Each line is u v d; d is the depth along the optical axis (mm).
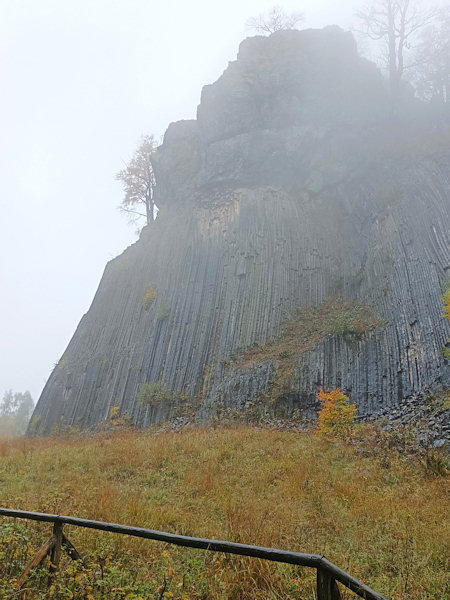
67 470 12875
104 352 33719
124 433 24688
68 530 6664
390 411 17125
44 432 34344
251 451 14086
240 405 21812
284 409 20500
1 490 10469
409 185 23844
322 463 12320
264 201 30656
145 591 4516
